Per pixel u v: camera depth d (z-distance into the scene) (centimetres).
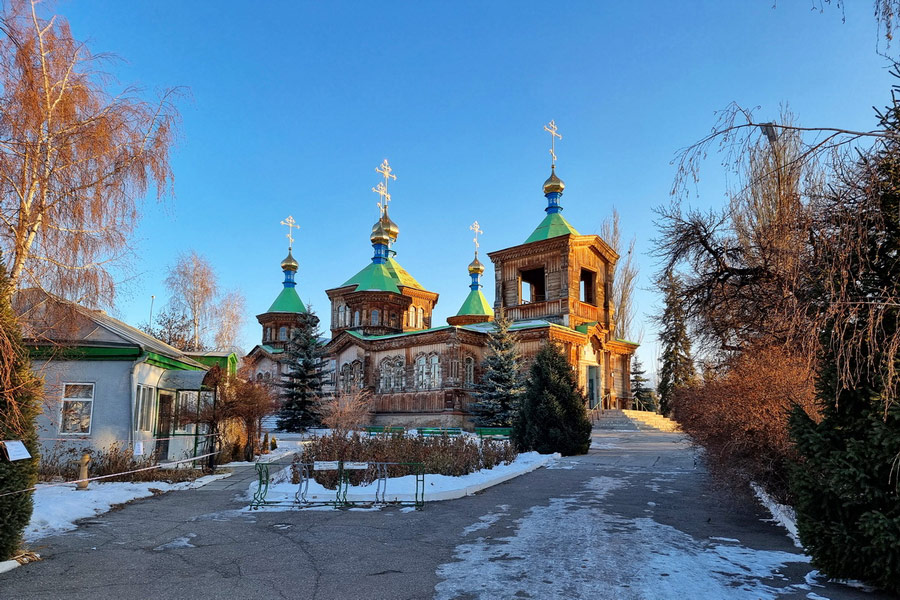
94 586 703
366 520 1122
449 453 1722
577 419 2584
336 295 5925
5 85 1303
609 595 673
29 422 821
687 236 1253
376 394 4456
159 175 1534
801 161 676
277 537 973
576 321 4194
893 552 634
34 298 1381
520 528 1048
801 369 1019
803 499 729
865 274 666
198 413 2056
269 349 5819
